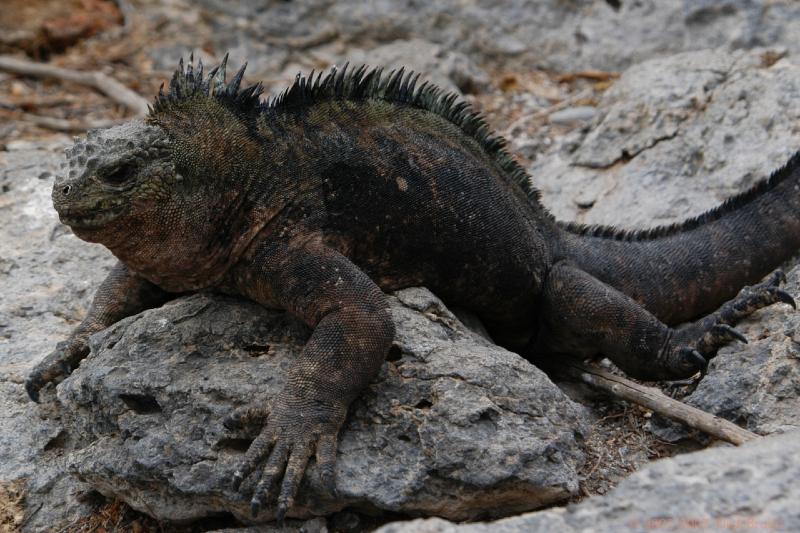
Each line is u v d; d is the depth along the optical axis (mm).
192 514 8023
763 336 8977
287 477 7277
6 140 15203
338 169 8523
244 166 8227
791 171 10648
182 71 8359
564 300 9438
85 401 8484
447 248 8977
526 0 18000
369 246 8695
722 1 16922
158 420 8031
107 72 17734
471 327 9461
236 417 7559
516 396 7965
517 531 6402
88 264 11281
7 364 9898
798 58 13359
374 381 7996
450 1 18156
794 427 8211
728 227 10391
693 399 8844
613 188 12578
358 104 8812
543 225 9922
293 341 8414
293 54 18297
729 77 13242
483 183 9266
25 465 9023
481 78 17016
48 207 12195
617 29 17438
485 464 7516
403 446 7719
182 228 8016
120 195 7688
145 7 19172
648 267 10094
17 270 11234
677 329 9562
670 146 12641
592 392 9633
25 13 18609
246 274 8336
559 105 16188
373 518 7910
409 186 8766
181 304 8625
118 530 8508
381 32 18281
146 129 7965
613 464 8625
